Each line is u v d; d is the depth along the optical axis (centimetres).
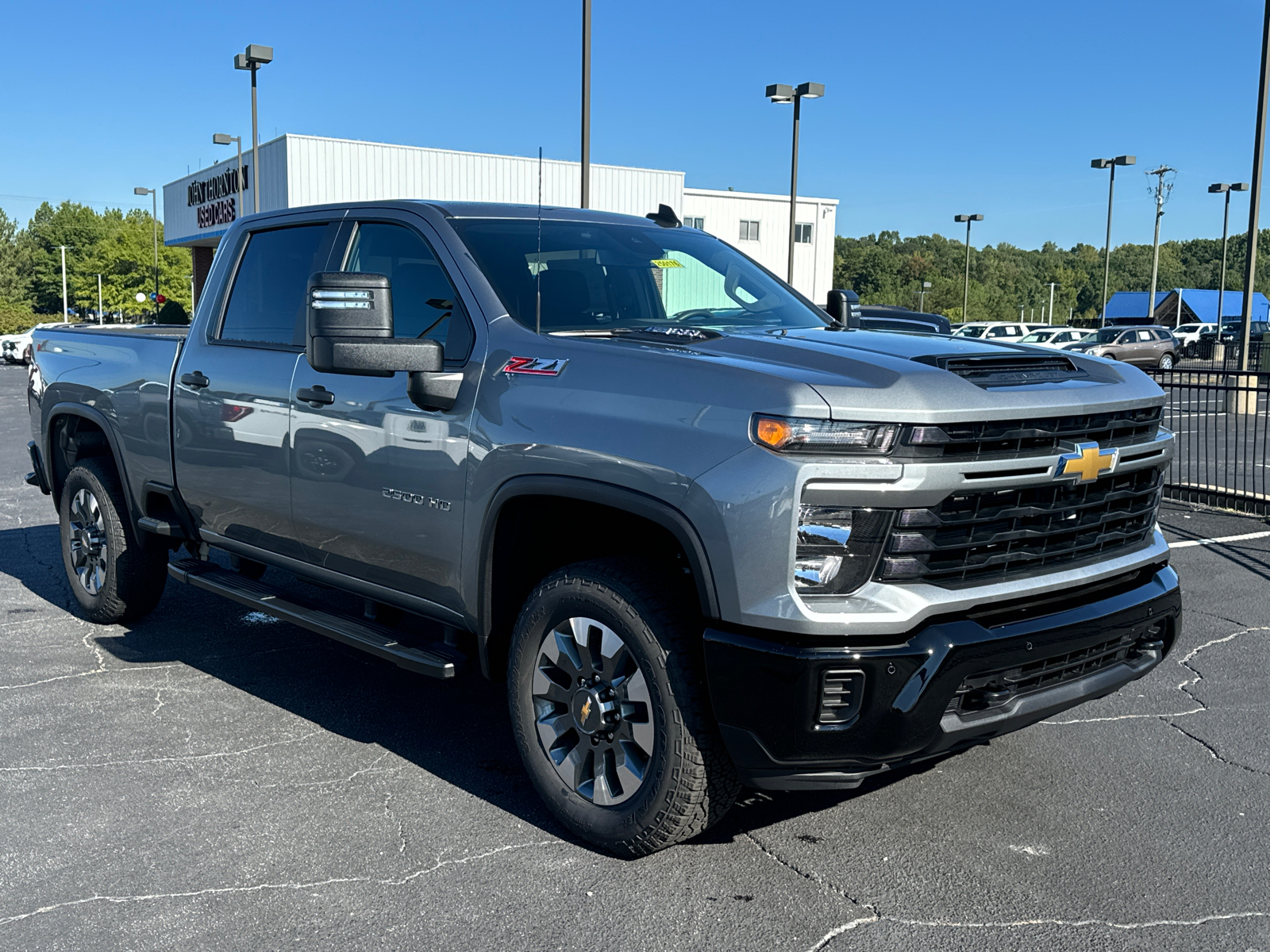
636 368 313
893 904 300
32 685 480
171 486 495
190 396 474
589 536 362
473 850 330
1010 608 297
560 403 323
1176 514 941
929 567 281
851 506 273
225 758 400
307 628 411
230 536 474
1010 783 384
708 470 284
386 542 383
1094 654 317
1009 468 289
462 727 434
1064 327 4125
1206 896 305
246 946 277
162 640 550
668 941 280
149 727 431
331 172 3434
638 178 3962
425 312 384
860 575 276
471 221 393
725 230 5256
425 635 554
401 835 339
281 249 456
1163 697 475
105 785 375
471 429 346
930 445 276
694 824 312
